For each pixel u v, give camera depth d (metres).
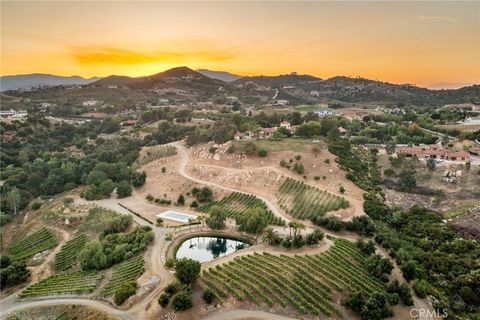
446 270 94.38
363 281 89.81
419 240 110.88
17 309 90.56
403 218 126.25
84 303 87.75
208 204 152.38
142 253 111.12
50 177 192.75
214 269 94.88
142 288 89.06
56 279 105.50
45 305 90.31
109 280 98.06
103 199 167.00
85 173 195.50
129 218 135.00
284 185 155.50
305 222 128.38
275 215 135.12
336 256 100.94
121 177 185.25
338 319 77.94
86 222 145.50
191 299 79.62
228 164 181.88
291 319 77.12
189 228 129.75
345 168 164.88
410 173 159.50
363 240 111.12
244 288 85.44
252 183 162.38
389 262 94.31
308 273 92.44
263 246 110.06
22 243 139.00
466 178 148.25
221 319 76.50
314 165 166.62
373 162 184.25
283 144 191.50
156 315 78.44
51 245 132.38
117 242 118.94
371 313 76.31
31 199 186.12
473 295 83.62
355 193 146.50
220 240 124.81
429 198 144.25
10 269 109.44
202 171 179.50
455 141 192.00
